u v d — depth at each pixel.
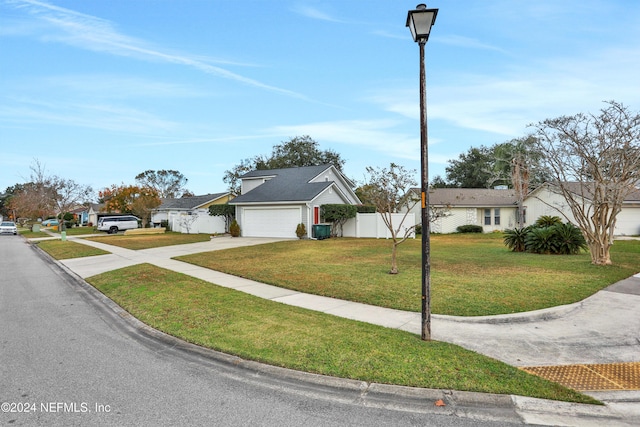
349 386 3.95
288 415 3.43
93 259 15.31
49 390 3.92
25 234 37.84
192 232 32.78
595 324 5.97
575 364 4.49
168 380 4.19
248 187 31.23
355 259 13.12
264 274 10.29
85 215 61.59
